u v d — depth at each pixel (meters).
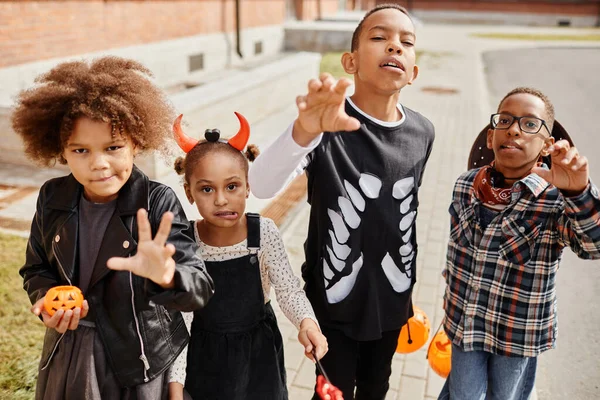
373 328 2.06
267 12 15.62
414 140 2.07
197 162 1.82
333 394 1.63
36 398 1.74
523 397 2.23
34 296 1.67
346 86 1.46
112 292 1.60
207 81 10.52
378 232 2.01
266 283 1.98
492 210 2.04
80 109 1.49
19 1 6.68
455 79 13.94
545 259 1.96
